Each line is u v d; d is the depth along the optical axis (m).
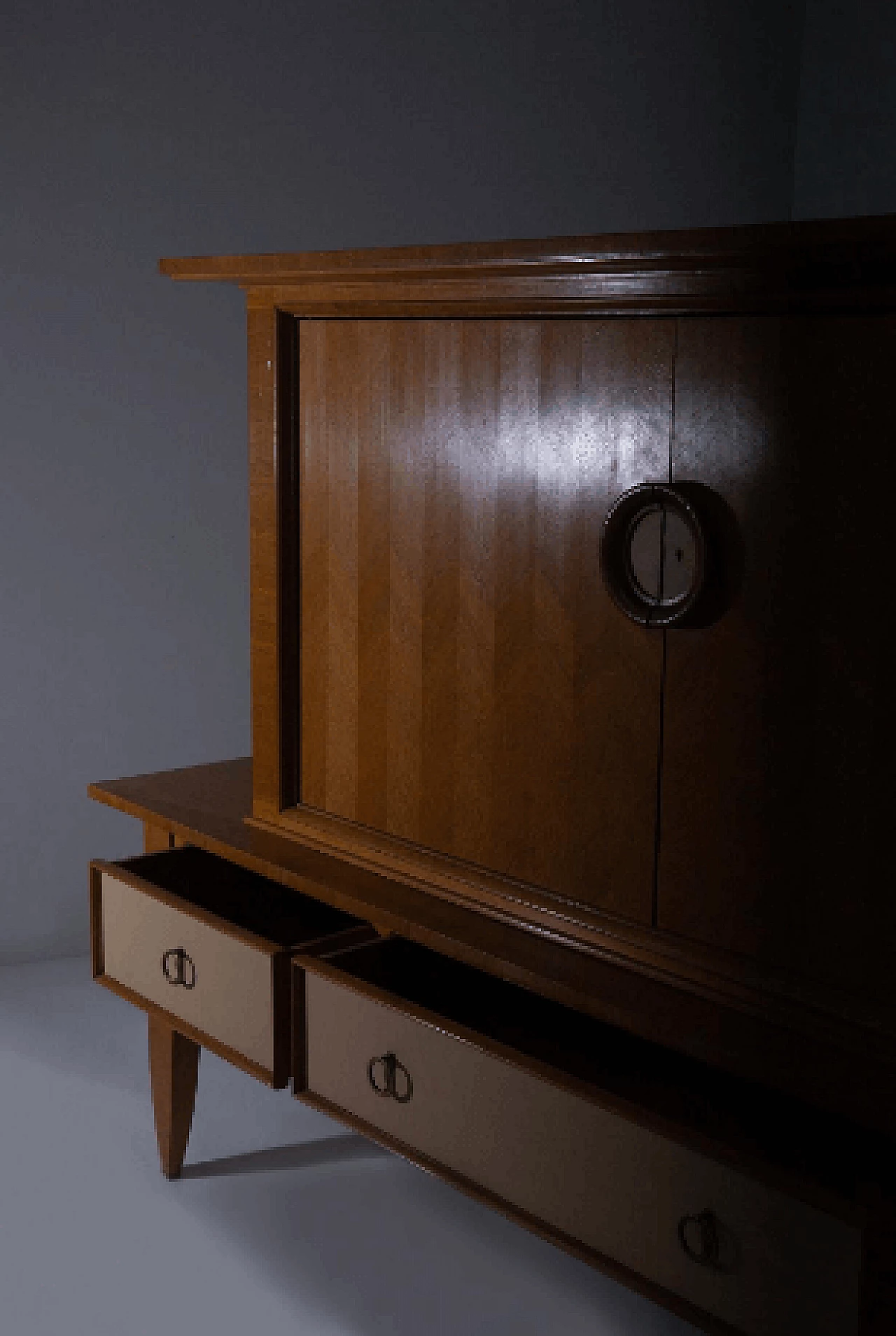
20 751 2.73
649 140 3.29
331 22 2.80
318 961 1.65
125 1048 2.45
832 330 1.23
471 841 1.66
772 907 1.36
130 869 1.99
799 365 1.26
